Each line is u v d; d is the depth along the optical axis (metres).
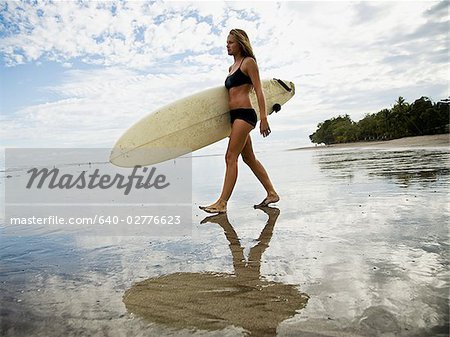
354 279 1.49
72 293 1.53
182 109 3.87
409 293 1.32
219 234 2.49
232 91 3.56
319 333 1.08
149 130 3.81
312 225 2.56
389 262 1.67
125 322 1.23
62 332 1.18
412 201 3.14
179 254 2.06
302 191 4.45
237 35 3.57
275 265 1.75
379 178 5.02
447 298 1.26
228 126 3.93
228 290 1.47
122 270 1.82
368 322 1.13
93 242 2.46
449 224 2.29
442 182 4.08
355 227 2.40
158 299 1.42
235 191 5.14
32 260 2.08
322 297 1.34
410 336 1.04
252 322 1.18
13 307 1.40
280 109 4.36
